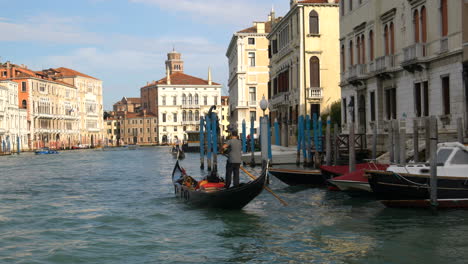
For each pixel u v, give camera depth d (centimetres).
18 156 6719
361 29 2928
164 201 1884
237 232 1322
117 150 9419
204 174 3092
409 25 2400
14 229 1416
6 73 9194
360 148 2670
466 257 1049
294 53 4234
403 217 1416
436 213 1436
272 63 5272
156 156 6391
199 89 12356
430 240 1177
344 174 1878
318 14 4056
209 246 1195
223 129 12525
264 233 1304
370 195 1819
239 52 7125
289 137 4434
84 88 11794
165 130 12344
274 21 5297
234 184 1620
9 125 8181
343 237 1235
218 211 1605
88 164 4609
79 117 11462
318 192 1972
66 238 1299
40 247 1209
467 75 1981
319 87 4050
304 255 1101
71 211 1706
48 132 9819
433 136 1425
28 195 2164
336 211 1560
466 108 1998
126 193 2178
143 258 1107
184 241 1245
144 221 1493
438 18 2159
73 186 2528
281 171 2138
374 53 2750
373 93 2834
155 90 12725
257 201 1792
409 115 2441
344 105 3281
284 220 1452
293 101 4297
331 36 4066
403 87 2497
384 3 2666
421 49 2259
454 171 1473
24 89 9131
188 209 1680
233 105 8094
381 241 1185
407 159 2055
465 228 1270
